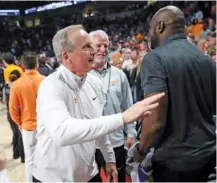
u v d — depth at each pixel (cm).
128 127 247
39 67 535
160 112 142
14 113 320
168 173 151
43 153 156
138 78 309
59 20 2459
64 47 146
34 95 315
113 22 2069
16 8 2506
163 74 145
